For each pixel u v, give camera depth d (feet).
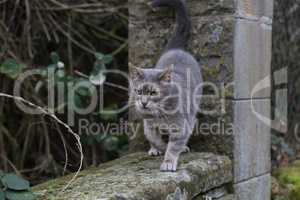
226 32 10.22
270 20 11.67
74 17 15.06
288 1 14.97
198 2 10.52
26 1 13.62
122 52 15.83
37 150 14.58
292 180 13.04
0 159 13.38
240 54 10.37
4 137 14.16
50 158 13.75
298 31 15.55
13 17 13.94
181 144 9.33
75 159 14.34
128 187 7.71
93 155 14.03
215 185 9.53
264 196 11.62
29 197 7.18
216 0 10.29
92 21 15.57
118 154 14.35
